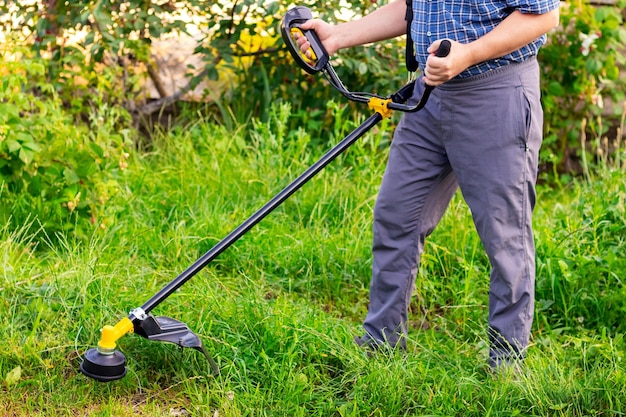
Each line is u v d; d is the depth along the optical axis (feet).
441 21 12.92
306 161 20.04
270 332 14.25
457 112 13.24
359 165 19.74
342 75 21.94
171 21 22.59
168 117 22.77
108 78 21.17
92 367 12.57
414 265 14.15
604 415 13.26
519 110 13.06
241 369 13.75
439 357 14.40
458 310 16.25
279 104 22.15
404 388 13.39
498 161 13.20
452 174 14.05
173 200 19.08
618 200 17.56
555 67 22.76
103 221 17.20
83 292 14.60
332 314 16.24
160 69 22.81
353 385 13.51
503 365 13.73
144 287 15.44
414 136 13.76
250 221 13.24
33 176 16.93
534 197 13.60
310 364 13.83
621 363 14.11
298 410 13.00
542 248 16.99
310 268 17.03
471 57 12.54
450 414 13.05
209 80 22.70
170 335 13.03
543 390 13.30
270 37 22.82
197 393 13.20
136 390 13.37
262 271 16.85
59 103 19.21
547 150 22.12
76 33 22.22
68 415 12.78
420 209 13.94
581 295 16.14
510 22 12.60
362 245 17.75
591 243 17.13
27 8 21.57
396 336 14.32
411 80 13.57
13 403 12.91
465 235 17.74
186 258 16.79
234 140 21.11
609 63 22.36
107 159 17.44
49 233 17.02
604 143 23.35
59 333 14.06
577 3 22.53
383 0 20.90
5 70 20.13
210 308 14.80
